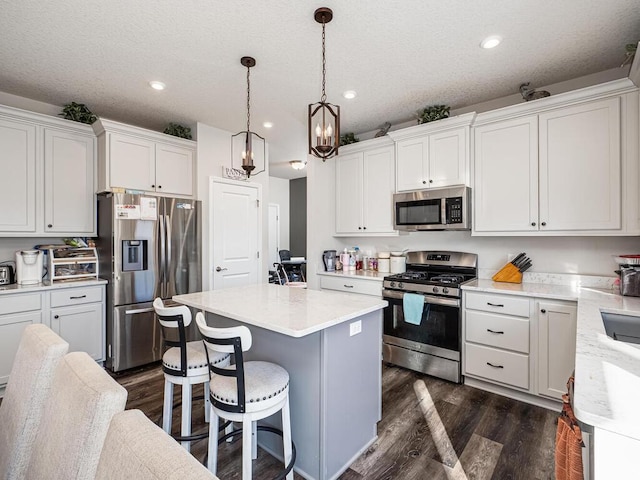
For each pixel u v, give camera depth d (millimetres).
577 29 2094
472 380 2812
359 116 3598
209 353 1854
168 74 2666
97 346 3109
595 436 725
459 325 2824
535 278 2949
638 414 732
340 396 1792
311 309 1865
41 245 3223
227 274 3986
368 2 1847
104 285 3156
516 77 2725
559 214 2572
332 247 4238
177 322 1762
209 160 3904
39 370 990
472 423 2246
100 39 2186
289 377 1826
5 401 1092
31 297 2752
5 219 2791
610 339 1287
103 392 728
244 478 1473
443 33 2135
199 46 2277
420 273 3447
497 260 3209
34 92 2980
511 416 2330
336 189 4176
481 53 2367
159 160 3545
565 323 2322
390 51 2344
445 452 1951
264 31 2111
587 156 2453
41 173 2975
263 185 4488
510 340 2568
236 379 1546
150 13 1934
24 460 949
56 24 2025
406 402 2537
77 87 2893
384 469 1818
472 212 3025
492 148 2904
